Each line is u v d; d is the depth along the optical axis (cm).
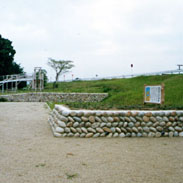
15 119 811
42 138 513
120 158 375
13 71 3778
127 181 284
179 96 1129
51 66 3538
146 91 854
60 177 294
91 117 531
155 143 482
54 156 381
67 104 754
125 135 541
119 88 2155
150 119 555
